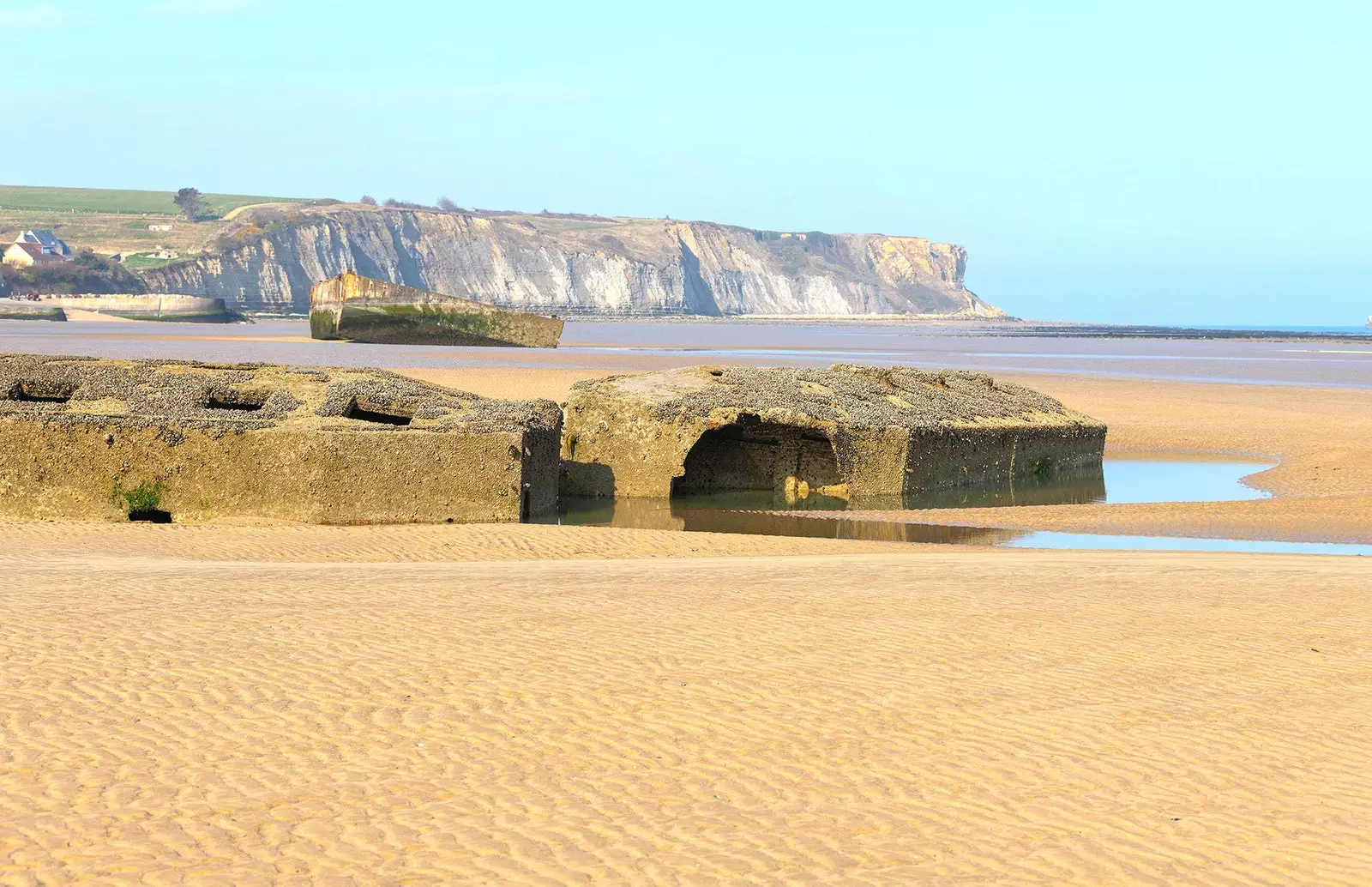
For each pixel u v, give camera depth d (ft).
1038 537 87.81
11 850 24.03
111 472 79.92
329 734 31.94
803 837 26.04
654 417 104.88
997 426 119.96
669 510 99.60
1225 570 62.64
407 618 45.83
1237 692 38.22
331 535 74.28
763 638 43.70
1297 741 33.47
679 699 35.81
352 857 24.34
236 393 91.71
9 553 63.87
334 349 270.46
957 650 42.68
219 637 41.73
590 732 32.68
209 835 25.21
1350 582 58.90
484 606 48.57
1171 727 34.42
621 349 326.65
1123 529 90.79
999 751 32.12
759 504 103.40
